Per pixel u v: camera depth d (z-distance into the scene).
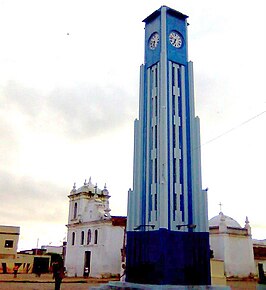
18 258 62.12
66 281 43.28
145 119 33.69
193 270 28.61
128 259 30.77
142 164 32.66
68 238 60.03
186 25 35.50
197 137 31.92
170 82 32.62
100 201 57.41
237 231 52.00
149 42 35.44
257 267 54.06
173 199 29.72
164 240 28.09
